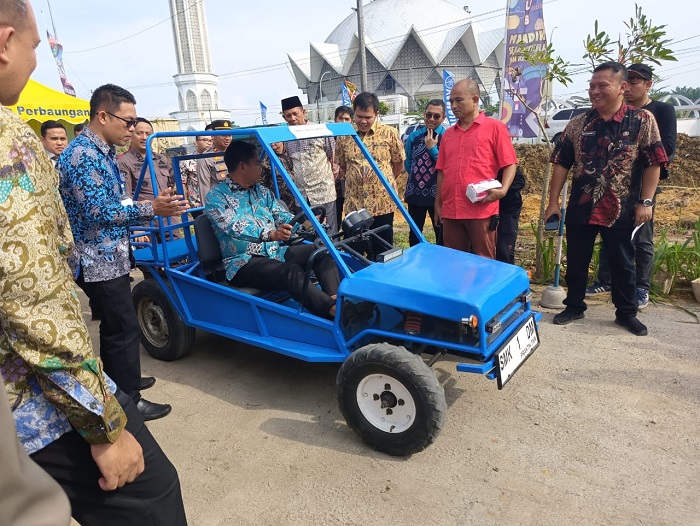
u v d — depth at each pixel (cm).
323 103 5606
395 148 527
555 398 329
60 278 120
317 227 307
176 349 400
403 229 892
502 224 484
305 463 280
